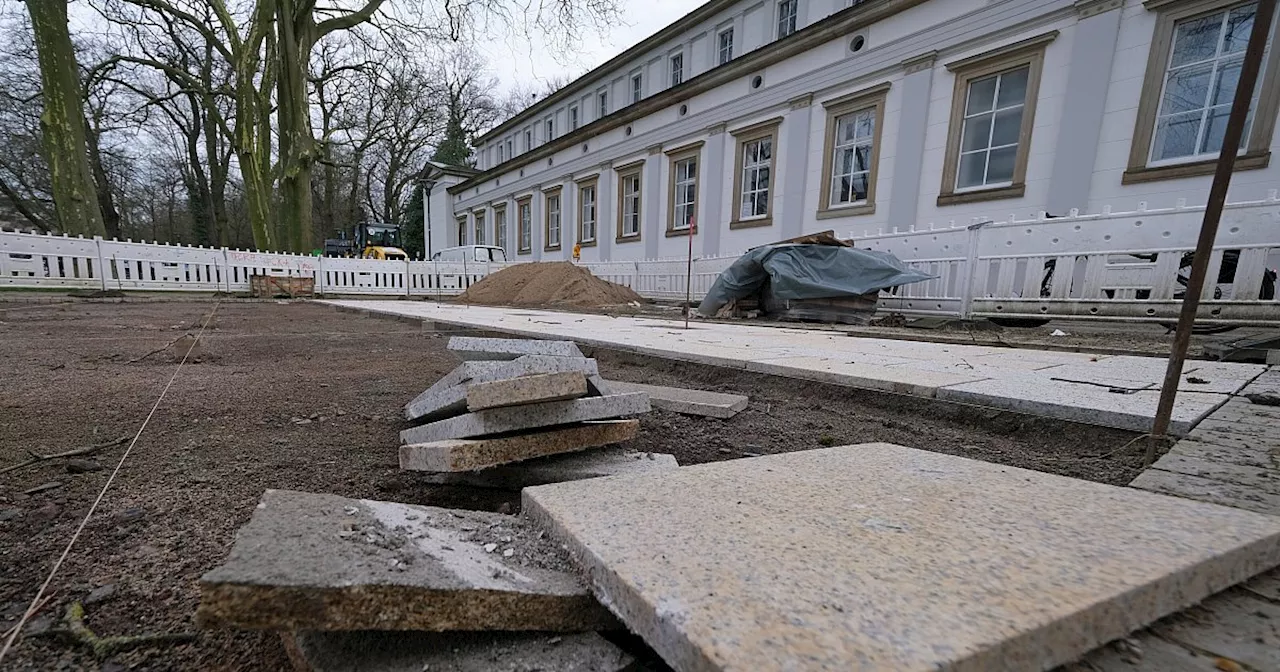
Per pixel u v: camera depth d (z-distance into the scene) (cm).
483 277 1822
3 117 2156
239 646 92
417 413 179
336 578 75
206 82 2314
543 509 106
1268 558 92
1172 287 508
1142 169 795
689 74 1741
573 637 85
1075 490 117
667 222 1647
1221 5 721
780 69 1293
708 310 895
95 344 469
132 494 148
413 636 83
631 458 157
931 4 1010
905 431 224
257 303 1221
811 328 668
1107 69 816
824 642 63
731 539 92
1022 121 909
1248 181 721
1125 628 74
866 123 1152
